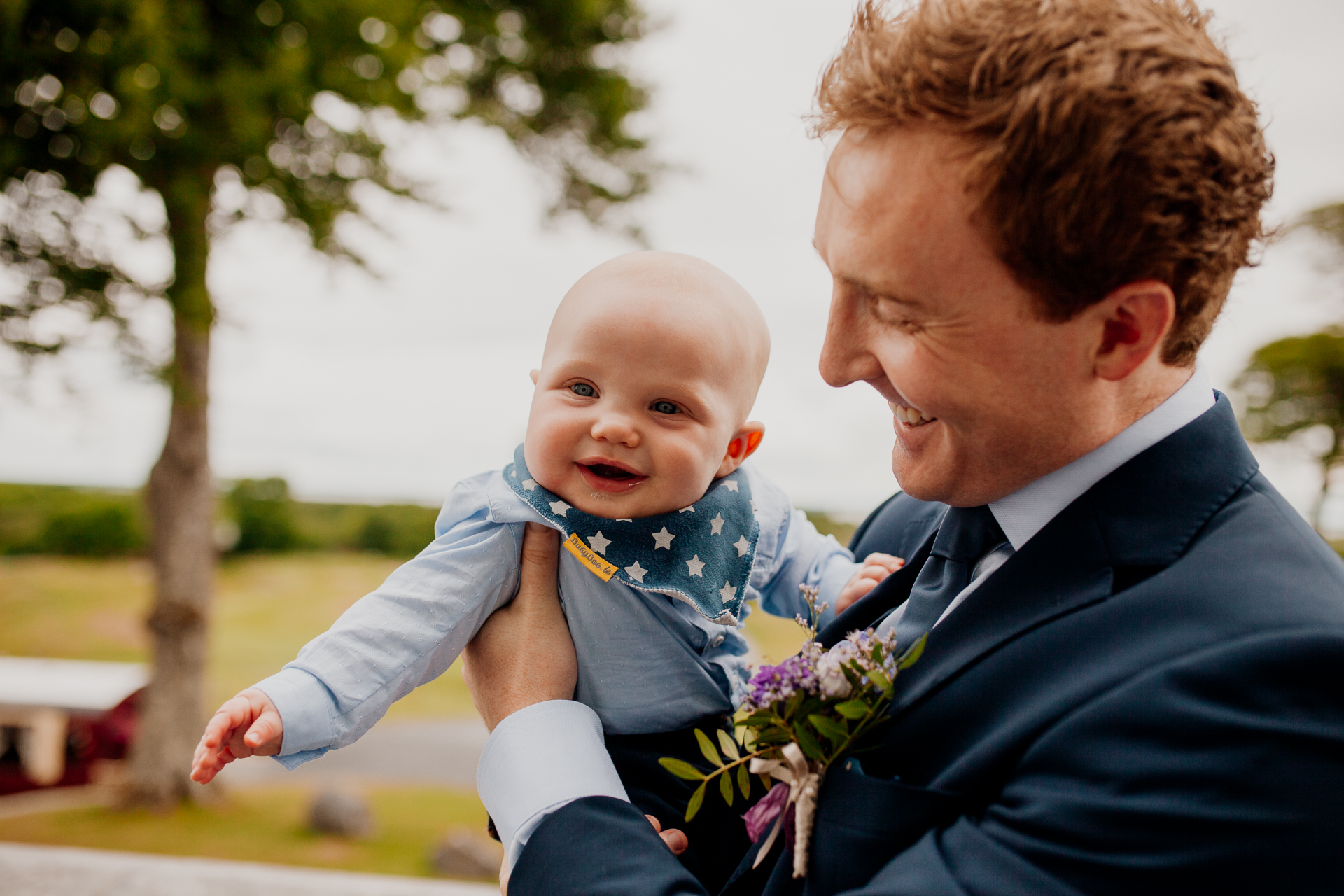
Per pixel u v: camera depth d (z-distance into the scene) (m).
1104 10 0.83
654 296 1.21
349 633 1.13
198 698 8.09
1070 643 0.87
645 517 1.24
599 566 1.20
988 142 0.80
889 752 0.96
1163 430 0.94
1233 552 0.85
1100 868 0.74
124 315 6.90
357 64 6.65
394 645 1.14
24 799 8.46
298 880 3.52
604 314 1.20
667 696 1.23
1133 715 0.77
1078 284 0.81
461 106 8.48
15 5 5.52
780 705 1.01
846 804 0.93
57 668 10.16
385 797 9.48
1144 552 0.88
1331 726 0.72
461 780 10.66
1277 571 0.82
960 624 0.96
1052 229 0.79
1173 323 0.88
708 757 1.04
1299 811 0.70
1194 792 0.72
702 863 1.20
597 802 1.00
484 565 1.21
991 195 0.80
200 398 7.85
